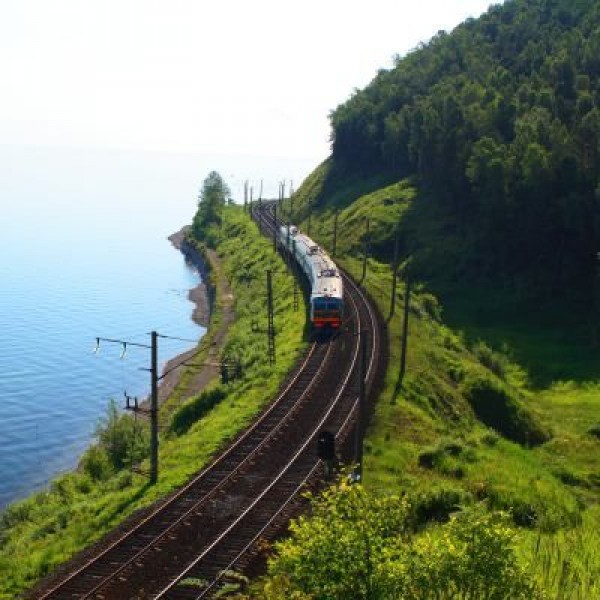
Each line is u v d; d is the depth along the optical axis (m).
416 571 14.59
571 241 82.44
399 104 149.62
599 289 76.00
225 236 146.00
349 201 134.62
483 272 89.94
